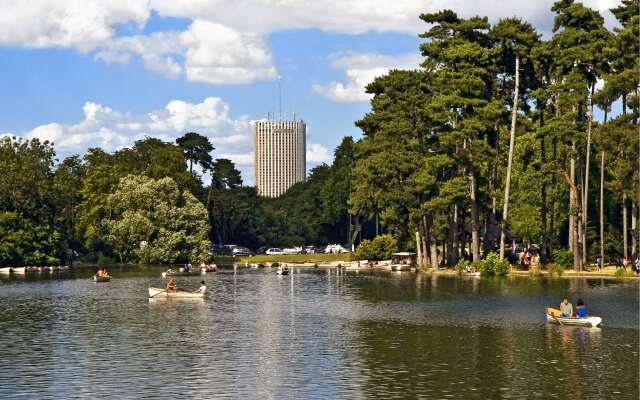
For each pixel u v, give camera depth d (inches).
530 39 5049.2
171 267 6338.6
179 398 1744.6
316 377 1927.9
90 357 2177.7
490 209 5497.1
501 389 1812.3
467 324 2746.1
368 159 5423.2
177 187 6875.0
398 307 3265.3
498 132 5177.2
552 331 2581.2
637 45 4495.6
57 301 3629.4
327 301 3548.2
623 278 4471.0
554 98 5123.0
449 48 5162.4
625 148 4301.2
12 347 2337.6
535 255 5221.5
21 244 6318.9
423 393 1782.7
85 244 7214.6
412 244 6599.4
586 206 4953.3
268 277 5251.0
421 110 5319.9
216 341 2420.0
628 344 2333.9
